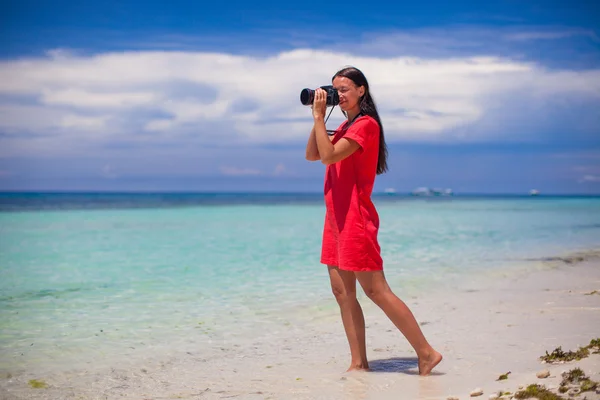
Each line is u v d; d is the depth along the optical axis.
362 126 3.62
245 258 10.90
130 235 16.62
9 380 3.82
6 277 8.56
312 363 4.14
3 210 37.81
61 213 32.91
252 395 3.41
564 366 3.47
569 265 9.50
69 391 3.60
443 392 3.26
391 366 3.96
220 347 4.66
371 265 3.64
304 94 3.68
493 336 4.64
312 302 6.57
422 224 21.69
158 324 5.50
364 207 3.68
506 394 2.98
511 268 9.24
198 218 27.31
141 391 3.57
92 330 5.26
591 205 50.09
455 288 7.38
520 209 39.28
